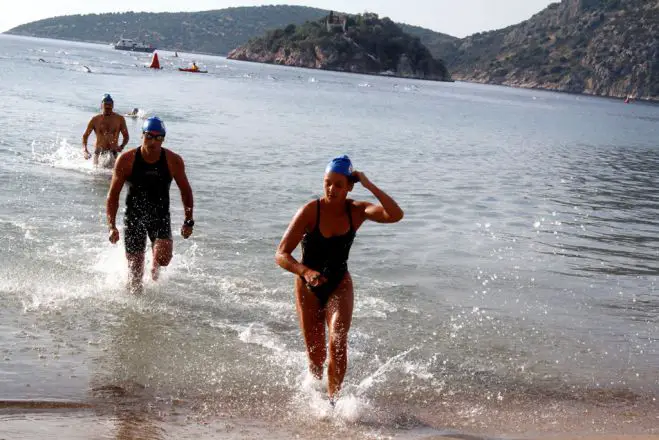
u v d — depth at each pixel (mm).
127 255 7164
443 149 25391
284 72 143750
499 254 9938
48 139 17578
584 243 11195
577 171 21922
